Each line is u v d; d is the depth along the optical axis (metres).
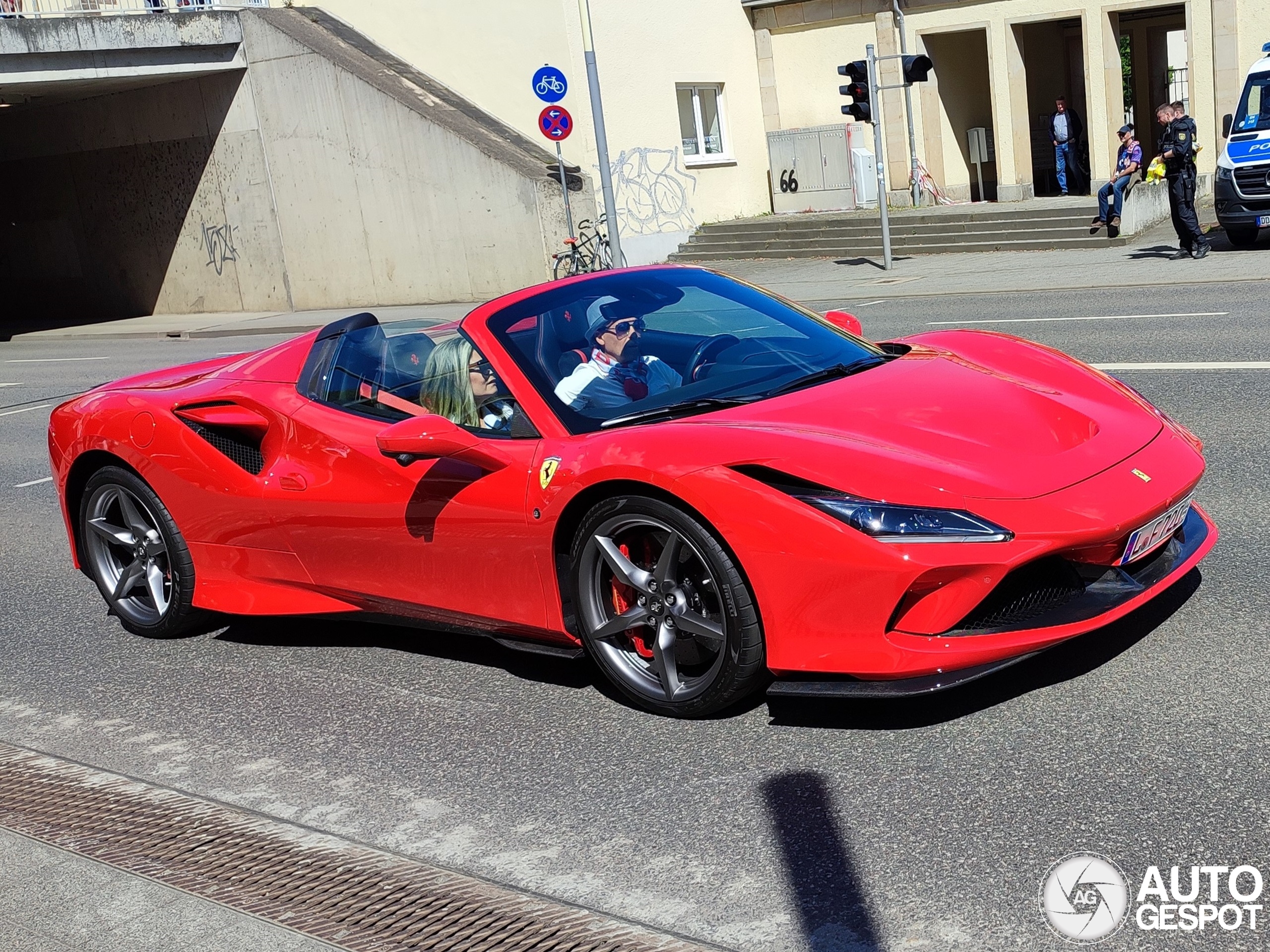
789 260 21.30
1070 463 3.52
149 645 5.18
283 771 3.79
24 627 5.59
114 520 5.33
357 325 4.77
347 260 22.98
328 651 4.83
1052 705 3.48
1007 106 22.06
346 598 4.62
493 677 4.33
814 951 2.53
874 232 20.69
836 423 3.64
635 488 3.60
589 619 3.83
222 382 4.99
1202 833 2.77
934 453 3.48
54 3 21.95
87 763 4.01
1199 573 4.36
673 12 22.17
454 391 4.25
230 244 24.77
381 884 3.03
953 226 19.61
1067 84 23.66
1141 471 3.56
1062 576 3.38
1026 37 22.52
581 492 3.70
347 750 3.88
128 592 5.28
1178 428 4.05
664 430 3.65
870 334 11.67
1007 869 2.73
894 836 2.93
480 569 4.08
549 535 3.83
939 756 3.28
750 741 3.54
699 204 22.89
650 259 21.89
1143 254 16.23
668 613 3.66
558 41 20.61
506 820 3.30
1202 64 20.41
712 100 23.52
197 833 3.41
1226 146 15.70
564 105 20.80
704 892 2.81
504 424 4.07
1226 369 7.98
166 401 5.02
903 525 3.22
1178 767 3.06
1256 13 19.81
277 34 22.66
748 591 3.45
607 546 3.72
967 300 13.91
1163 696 3.44
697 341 4.29
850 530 3.24
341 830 3.36
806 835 2.99
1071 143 21.86
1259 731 3.18
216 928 2.86
